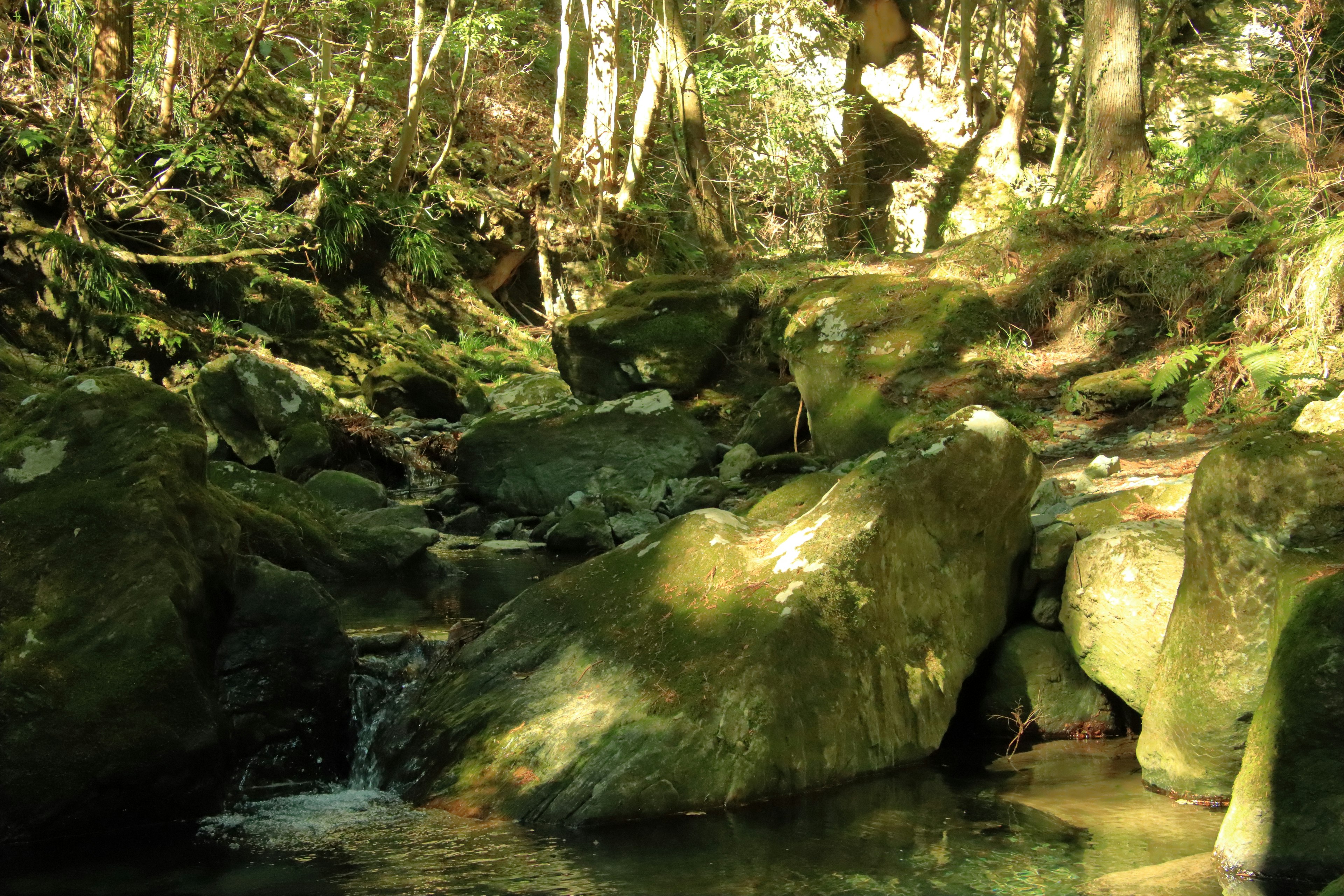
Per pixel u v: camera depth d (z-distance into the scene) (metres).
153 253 14.23
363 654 5.15
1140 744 4.10
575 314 11.73
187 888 3.29
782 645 4.18
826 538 4.53
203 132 14.79
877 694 4.32
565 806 3.85
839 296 10.29
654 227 19.39
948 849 3.42
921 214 24.73
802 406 10.22
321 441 9.41
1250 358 7.85
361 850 3.61
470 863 3.46
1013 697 4.82
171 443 4.43
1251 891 2.96
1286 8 11.74
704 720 4.00
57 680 3.84
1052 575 5.05
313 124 16.88
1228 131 13.33
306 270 16.23
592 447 9.58
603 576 4.97
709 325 11.32
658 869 3.34
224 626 4.50
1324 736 3.01
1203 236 10.16
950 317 9.63
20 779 3.69
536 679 4.52
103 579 4.05
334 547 7.31
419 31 16.73
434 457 10.78
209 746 4.01
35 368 7.90
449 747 4.38
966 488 4.86
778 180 19.00
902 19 26.81
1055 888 3.08
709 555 4.72
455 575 7.42
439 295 17.69
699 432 9.70
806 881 3.21
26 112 12.79
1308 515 3.61
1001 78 26.73
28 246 12.32
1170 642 4.03
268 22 17.06
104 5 13.72
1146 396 8.64
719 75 18.41
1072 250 10.68
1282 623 3.34
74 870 3.45
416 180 18.52
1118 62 13.22
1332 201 9.09
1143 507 5.25
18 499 4.18
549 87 22.17
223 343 13.43
